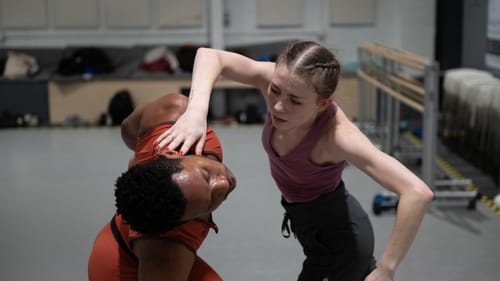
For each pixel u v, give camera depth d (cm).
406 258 393
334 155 188
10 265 396
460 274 371
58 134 770
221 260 396
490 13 670
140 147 174
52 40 898
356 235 218
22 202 514
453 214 470
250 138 739
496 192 527
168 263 146
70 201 514
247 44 887
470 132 598
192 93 178
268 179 569
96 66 827
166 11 888
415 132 738
